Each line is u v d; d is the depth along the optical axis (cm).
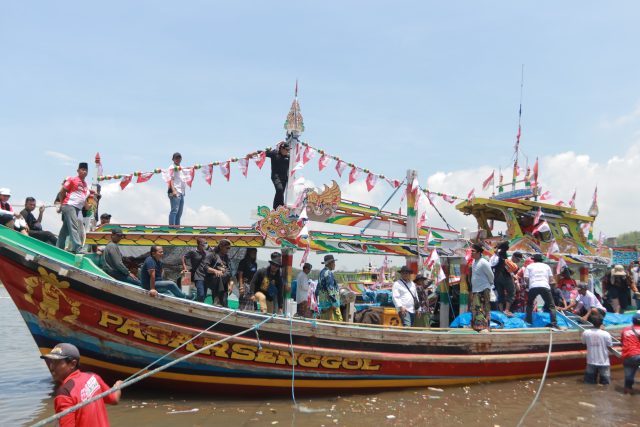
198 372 868
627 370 1034
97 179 1051
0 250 779
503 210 1411
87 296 805
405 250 1145
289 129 1102
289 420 778
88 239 948
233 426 743
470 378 1056
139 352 842
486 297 1080
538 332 1126
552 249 1405
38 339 845
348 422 776
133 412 796
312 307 980
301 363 901
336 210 1171
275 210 1018
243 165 1103
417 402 908
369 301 1412
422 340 991
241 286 1019
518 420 817
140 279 891
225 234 1006
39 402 884
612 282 1577
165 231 1021
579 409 892
